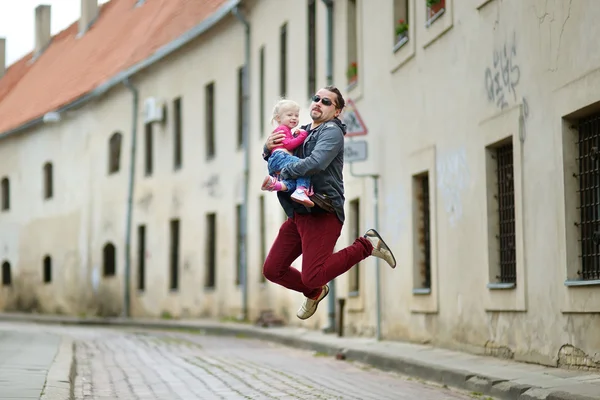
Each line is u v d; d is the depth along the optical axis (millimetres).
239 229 33469
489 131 15961
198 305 36219
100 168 44438
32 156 52000
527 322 14562
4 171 55156
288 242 9359
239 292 33031
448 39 17828
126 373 15305
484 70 16188
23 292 52438
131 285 41594
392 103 21094
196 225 36656
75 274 46719
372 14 22438
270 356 19281
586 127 13367
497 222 16172
